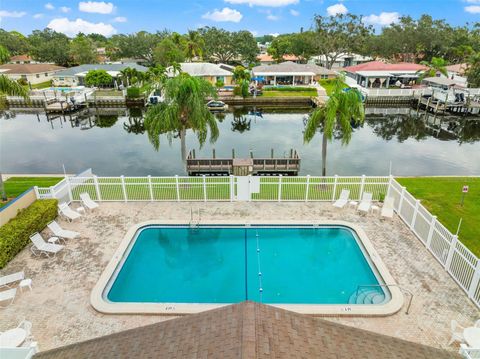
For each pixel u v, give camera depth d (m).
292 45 96.81
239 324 5.70
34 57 86.25
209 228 15.50
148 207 17.02
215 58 103.12
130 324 10.10
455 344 9.20
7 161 29.00
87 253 13.32
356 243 14.24
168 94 19.20
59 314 10.40
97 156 30.39
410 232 14.66
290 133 38.12
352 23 79.31
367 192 17.23
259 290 11.99
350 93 18.73
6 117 47.28
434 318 10.14
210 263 13.47
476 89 47.84
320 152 31.14
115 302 11.01
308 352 5.36
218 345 5.34
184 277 12.66
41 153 31.22
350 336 6.17
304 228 15.45
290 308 10.55
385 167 27.28
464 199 18.20
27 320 10.16
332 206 17.00
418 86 58.03
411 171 26.38
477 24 91.25
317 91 58.91
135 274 12.82
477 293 10.57
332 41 80.75
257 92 56.03
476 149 32.28
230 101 54.34
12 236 12.98
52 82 65.19
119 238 14.34
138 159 29.53
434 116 46.47
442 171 26.38
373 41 88.62
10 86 21.47
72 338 9.55
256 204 17.28
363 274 12.73
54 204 15.76
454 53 81.62
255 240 14.88
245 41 98.38
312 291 11.89
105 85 63.88
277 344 5.31
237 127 41.06
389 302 10.64
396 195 16.31
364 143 34.16
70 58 86.94
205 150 31.86
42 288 11.45
